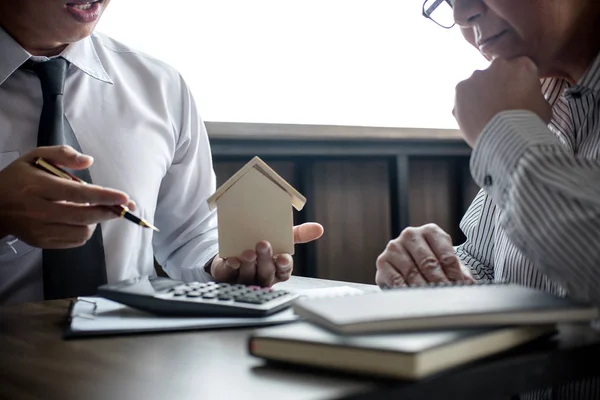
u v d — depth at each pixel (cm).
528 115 66
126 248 117
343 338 43
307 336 45
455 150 241
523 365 44
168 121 131
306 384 41
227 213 92
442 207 256
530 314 45
